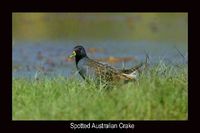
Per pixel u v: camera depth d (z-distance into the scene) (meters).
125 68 14.00
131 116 11.10
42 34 29.33
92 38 28.36
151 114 11.16
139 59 22.02
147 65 12.92
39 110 11.20
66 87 12.34
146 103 11.18
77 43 26.66
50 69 19.72
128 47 25.33
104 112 11.12
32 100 11.70
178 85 11.73
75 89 12.23
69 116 11.10
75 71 14.23
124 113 11.12
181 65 13.07
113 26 32.34
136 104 11.16
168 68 12.85
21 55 23.16
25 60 21.95
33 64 20.94
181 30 31.16
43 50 24.42
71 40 27.59
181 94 11.48
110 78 12.90
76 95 11.73
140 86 11.73
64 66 20.62
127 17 35.00
